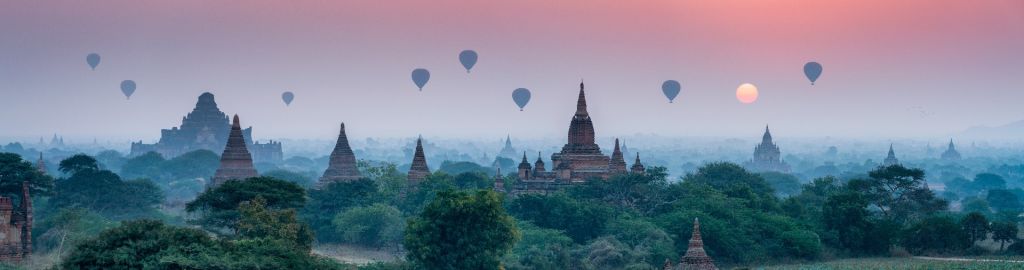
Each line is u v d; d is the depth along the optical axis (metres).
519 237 167.50
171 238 126.56
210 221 170.00
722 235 194.75
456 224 163.00
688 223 196.00
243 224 154.25
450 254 162.12
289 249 136.50
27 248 175.75
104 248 123.81
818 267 189.88
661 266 185.00
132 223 127.81
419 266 164.12
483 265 163.38
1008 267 189.88
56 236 196.12
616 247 187.88
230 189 171.62
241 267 124.38
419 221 166.12
